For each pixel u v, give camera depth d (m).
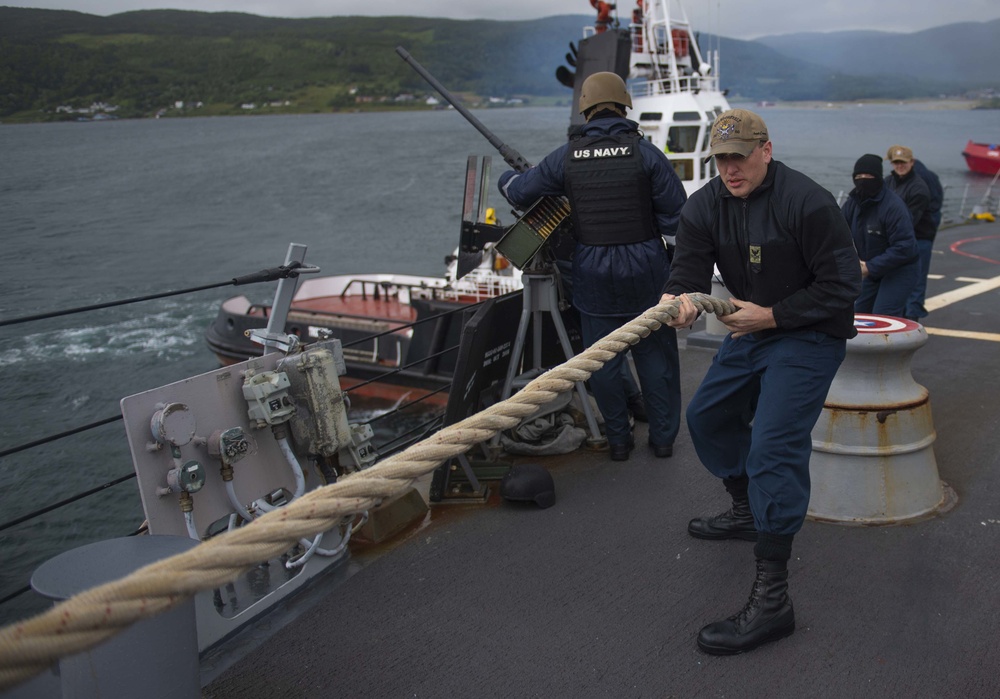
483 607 2.94
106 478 10.01
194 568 0.98
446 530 3.57
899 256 5.47
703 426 3.07
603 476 4.09
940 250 13.60
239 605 2.86
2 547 8.36
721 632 2.61
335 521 1.16
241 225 33.75
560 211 4.13
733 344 2.88
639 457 4.32
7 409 12.59
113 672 1.93
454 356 10.80
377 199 43.34
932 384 5.54
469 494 3.86
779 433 2.60
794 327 2.56
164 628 2.01
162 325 17.30
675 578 3.09
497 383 4.38
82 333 16.58
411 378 11.02
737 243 2.63
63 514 9.05
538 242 4.12
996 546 3.23
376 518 3.46
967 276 10.54
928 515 3.50
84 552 2.04
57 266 21.64
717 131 2.53
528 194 4.09
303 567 3.08
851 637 2.66
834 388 3.49
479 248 4.57
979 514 3.51
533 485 3.72
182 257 25.78
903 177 6.99
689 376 5.80
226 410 2.76
